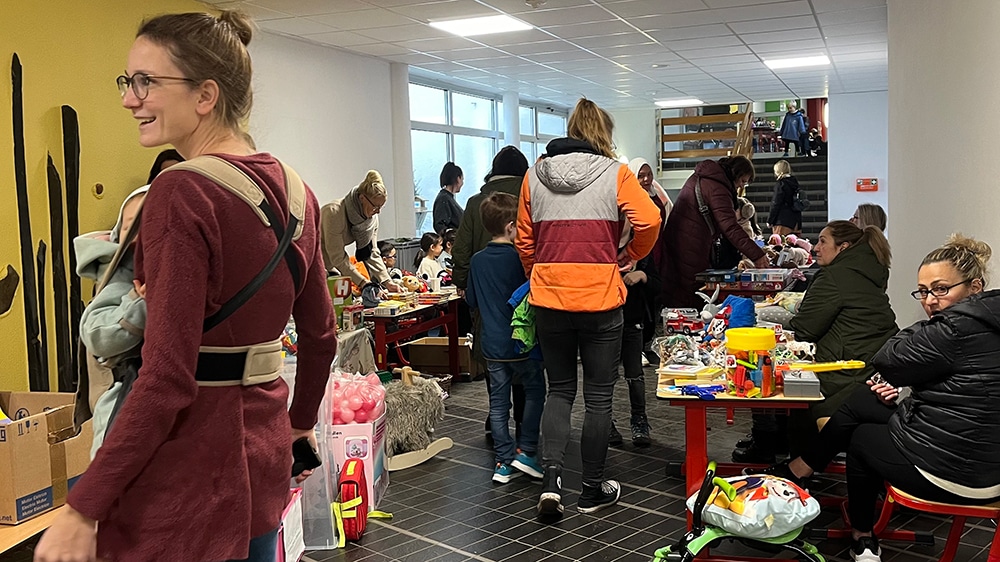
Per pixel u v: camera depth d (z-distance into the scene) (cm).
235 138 142
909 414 282
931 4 454
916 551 323
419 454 453
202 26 137
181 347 122
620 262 382
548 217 360
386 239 922
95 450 143
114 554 127
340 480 351
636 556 327
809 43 862
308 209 149
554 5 664
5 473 273
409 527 364
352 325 462
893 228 599
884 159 1296
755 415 423
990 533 339
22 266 455
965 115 376
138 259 134
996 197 327
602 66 1005
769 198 1606
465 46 838
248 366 136
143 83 134
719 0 662
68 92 489
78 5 496
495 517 373
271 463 141
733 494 285
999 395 262
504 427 422
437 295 650
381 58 898
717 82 1171
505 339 411
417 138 1099
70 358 484
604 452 372
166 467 128
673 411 554
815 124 1795
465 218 494
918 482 275
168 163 443
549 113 1492
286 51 751
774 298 477
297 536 322
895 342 280
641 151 1595
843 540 331
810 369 333
